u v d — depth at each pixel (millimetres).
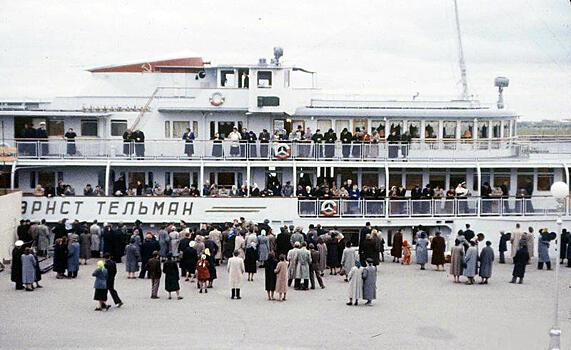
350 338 21344
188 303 25547
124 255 35500
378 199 37594
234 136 38344
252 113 40438
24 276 26922
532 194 40812
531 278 31484
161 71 45062
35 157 37688
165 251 32531
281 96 39781
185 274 31156
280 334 21641
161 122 40719
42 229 33094
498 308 25562
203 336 21266
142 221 36375
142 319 23172
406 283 29844
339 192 38750
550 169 40844
